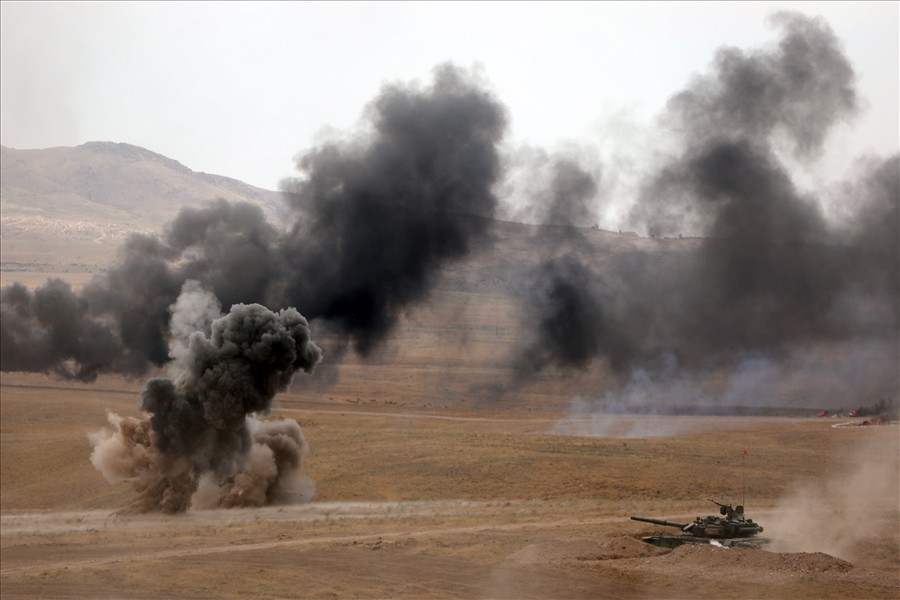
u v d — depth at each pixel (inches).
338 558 1856.5
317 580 1689.2
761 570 1616.6
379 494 2903.5
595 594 1530.5
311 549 1950.1
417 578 1678.2
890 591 1485.0
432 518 2370.8
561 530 2076.8
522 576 1652.3
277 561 1846.7
